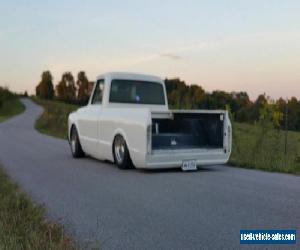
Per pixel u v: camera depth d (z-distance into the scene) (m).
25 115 71.81
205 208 6.67
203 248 4.88
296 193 7.76
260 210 6.52
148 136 9.74
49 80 148.12
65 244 4.69
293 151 13.75
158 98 12.41
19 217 5.68
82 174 10.25
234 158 12.16
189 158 10.23
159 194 7.76
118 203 7.11
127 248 4.91
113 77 11.98
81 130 13.30
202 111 10.31
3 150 16.48
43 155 14.70
